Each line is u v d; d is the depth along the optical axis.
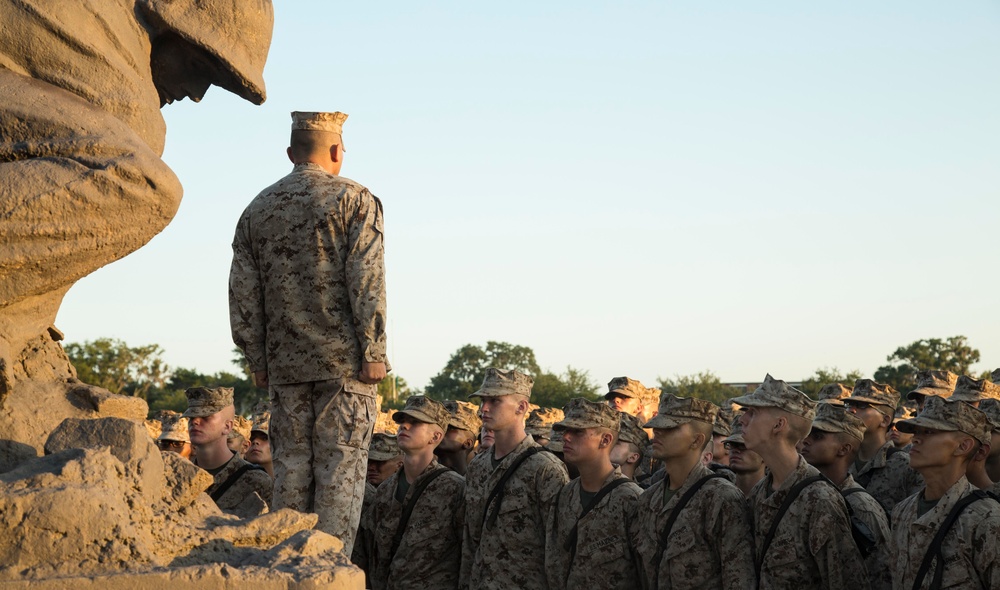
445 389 75.25
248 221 5.98
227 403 8.77
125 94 4.18
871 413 9.51
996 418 7.64
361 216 5.82
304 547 3.65
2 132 3.93
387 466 9.73
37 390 4.24
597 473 7.80
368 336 5.71
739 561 6.75
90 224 3.85
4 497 3.23
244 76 4.56
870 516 7.21
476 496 8.39
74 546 3.28
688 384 57.12
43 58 4.05
